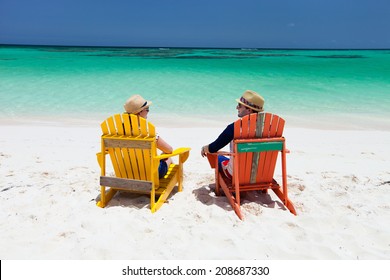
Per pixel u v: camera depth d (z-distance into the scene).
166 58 36.19
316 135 7.72
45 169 5.14
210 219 3.60
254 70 22.53
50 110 9.95
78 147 6.47
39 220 3.52
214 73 20.02
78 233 3.26
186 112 9.98
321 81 16.97
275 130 3.76
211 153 3.83
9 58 31.19
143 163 3.81
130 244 3.13
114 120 3.75
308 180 4.76
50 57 33.78
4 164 5.35
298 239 3.29
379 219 3.67
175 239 3.21
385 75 19.84
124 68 22.20
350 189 4.47
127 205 3.97
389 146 6.89
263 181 4.08
